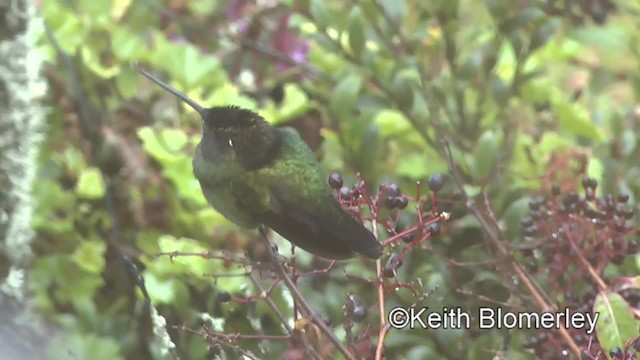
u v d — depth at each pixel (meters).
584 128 7.24
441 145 6.16
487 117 7.38
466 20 8.55
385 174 7.15
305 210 5.02
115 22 7.77
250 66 8.22
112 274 7.07
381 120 7.19
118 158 7.28
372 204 4.87
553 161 6.71
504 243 5.64
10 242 5.45
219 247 6.98
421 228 4.70
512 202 6.57
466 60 7.15
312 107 7.57
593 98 8.62
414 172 6.95
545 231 5.79
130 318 6.46
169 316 6.41
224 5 8.30
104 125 7.37
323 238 4.94
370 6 7.35
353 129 6.76
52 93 7.21
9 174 5.48
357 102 7.04
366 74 7.30
